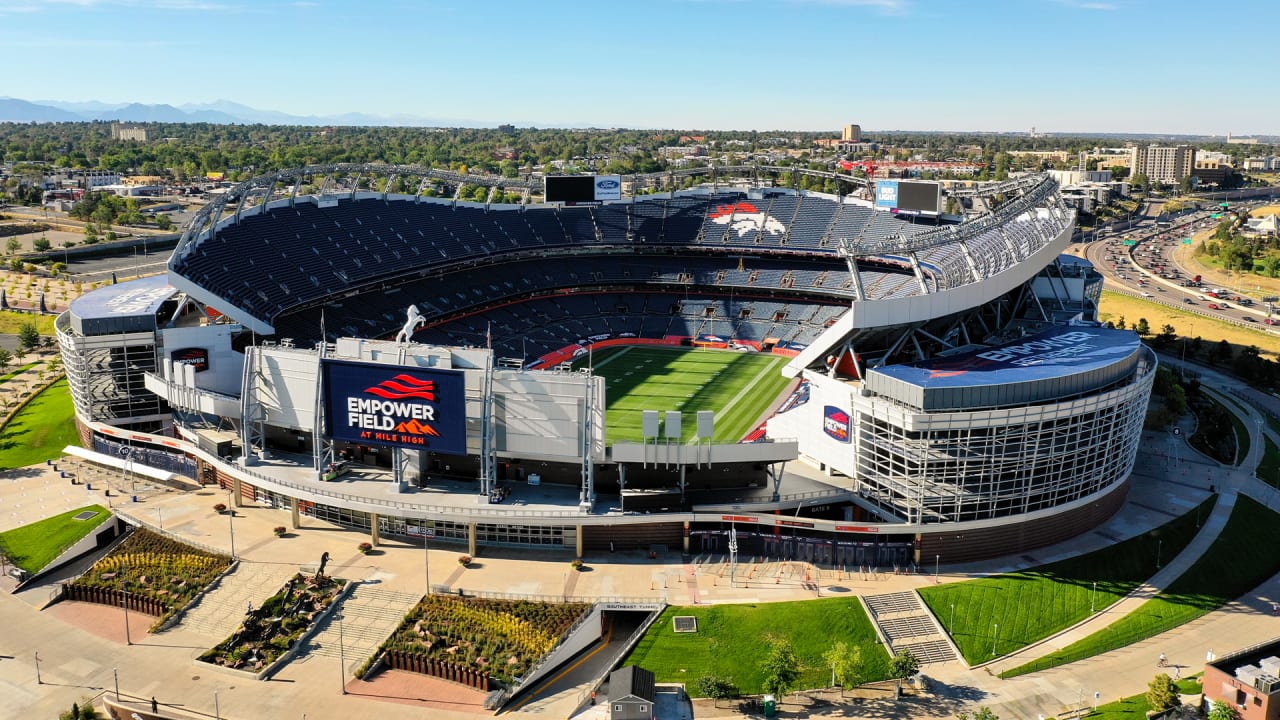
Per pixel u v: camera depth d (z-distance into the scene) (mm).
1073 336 150750
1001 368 127875
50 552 124125
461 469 130125
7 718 92750
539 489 126750
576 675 101750
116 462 141375
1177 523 134875
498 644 101938
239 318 162875
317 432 127000
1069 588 117188
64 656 103500
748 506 121312
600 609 107688
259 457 135500
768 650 102625
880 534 121938
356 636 105500
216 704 94500
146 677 99312
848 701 96688
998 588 115438
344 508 122750
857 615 108625
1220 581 121938
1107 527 133125
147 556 120375
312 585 112312
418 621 106375
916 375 123812
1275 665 92312
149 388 150250
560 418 120000
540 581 113750
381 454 134375
